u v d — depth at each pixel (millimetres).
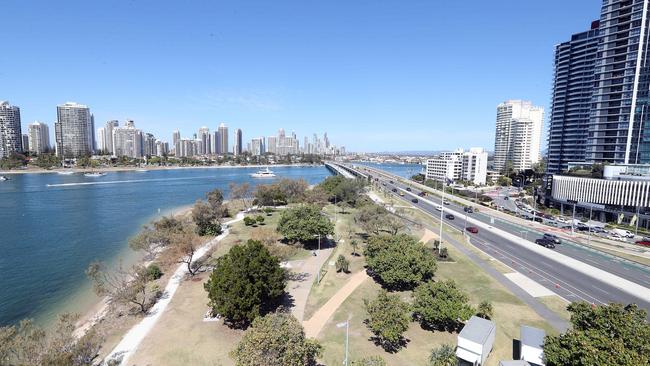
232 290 41219
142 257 74062
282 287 46625
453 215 116500
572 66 176625
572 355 27859
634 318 29031
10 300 54875
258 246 47188
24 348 28000
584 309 31625
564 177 128125
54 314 50469
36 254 76688
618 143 145375
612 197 111250
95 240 88062
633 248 81125
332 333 40375
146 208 132500
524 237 89625
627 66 142000
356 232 91125
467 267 64062
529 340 35438
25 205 133375
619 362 24703
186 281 56656
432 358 33938
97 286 47625
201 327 41594
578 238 89812
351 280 57031
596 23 169875
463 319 40094
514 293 52594
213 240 82188
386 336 36312
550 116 192125
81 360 30312
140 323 42656
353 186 138750
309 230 75062
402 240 59156
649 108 137500
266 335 29656
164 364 34375
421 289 44281
